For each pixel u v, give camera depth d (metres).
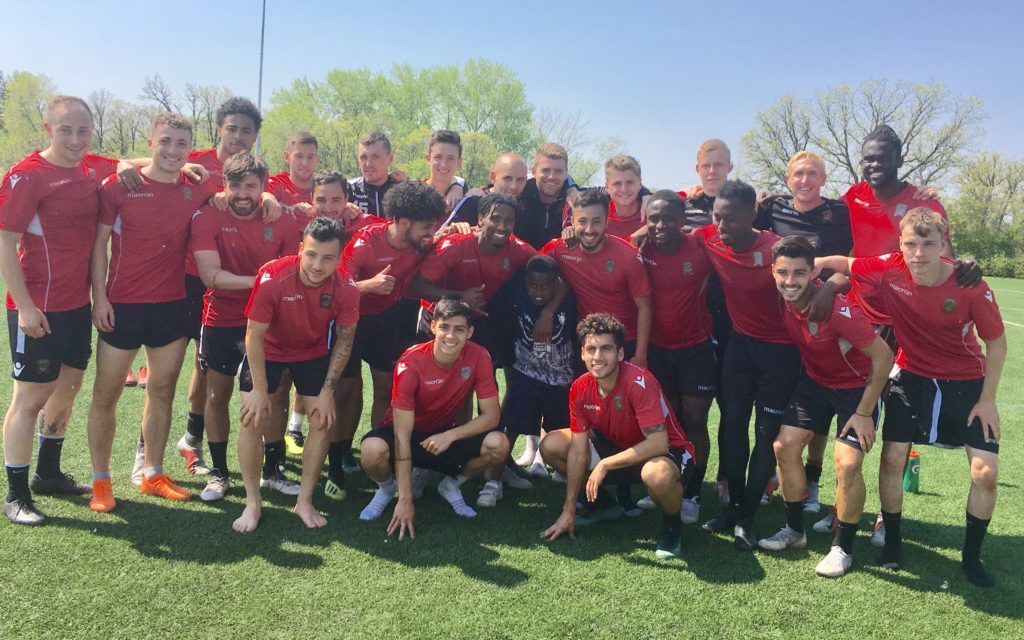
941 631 3.29
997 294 27.22
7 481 4.47
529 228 5.66
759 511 4.86
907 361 4.05
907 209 4.59
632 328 4.90
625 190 5.41
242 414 4.01
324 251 3.81
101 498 4.23
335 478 4.67
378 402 5.23
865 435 3.80
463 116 51.28
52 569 3.46
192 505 4.40
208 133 46.12
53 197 3.96
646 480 3.85
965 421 3.89
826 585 3.71
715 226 4.57
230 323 4.52
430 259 4.89
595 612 3.31
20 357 3.98
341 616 3.17
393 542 4.01
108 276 4.25
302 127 44.12
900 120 47.62
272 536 4.00
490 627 3.14
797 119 49.44
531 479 5.32
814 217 4.95
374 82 50.97
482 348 4.42
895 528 3.95
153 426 4.50
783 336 4.30
